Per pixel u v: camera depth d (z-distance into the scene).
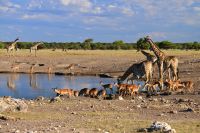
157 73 45.56
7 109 21.39
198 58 62.59
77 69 58.47
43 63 66.56
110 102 26.45
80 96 31.09
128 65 59.81
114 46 124.81
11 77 52.03
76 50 109.75
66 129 16.59
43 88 39.62
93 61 66.94
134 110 22.86
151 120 18.89
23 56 76.88
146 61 36.12
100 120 18.84
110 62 64.62
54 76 53.12
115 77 49.59
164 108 23.52
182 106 24.27
